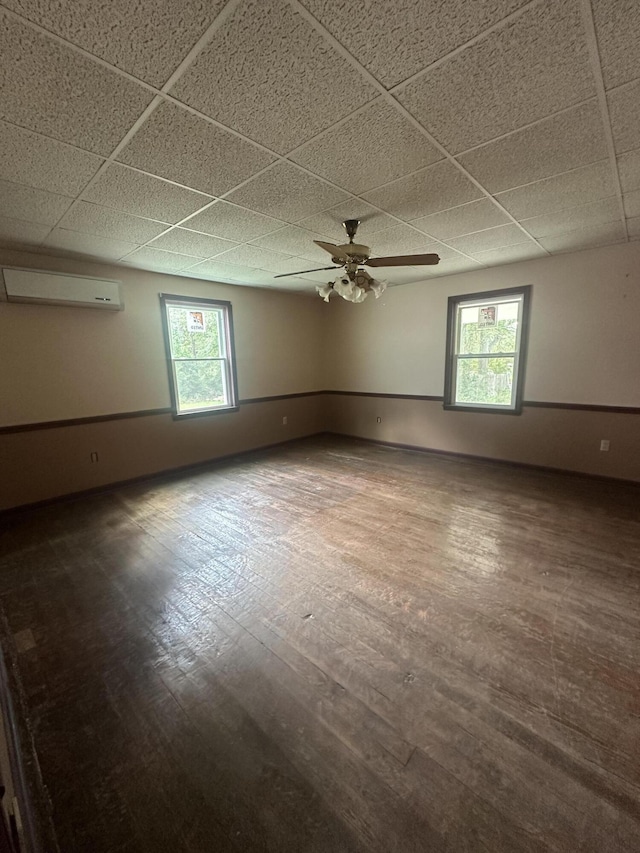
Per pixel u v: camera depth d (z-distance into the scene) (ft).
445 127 5.52
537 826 3.65
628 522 9.87
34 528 10.46
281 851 3.52
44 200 7.57
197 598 7.30
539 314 13.55
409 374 17.74
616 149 6.20
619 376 12.27
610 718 4.72
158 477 14.76
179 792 4.04
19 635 6.41
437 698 5.06
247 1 3.47
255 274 14.73
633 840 3.52
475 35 3.91
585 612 6.61
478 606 6.84
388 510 11.12
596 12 3.65
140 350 13.93
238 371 17.29
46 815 3.84
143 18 3.61
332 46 4.00
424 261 8.83
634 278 11.65
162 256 11.90
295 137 5.68
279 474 14.88
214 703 5.07
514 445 14.84
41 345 11.69
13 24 3.59
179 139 5.65
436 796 3.92
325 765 4.25
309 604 7.03
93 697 5.20
